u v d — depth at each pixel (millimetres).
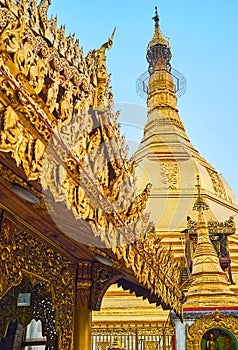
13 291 9164
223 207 34875
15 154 3553
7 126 3461
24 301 9211
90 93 5512
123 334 19281
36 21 4219
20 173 4020
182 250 27984
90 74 5703
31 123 3768
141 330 19234
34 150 3816
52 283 7680
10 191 5062
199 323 16875
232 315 16953
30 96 3873
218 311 16938
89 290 8438
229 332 16688
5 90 3449
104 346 18828
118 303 24234
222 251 26891
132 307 23922
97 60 6195
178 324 17125
